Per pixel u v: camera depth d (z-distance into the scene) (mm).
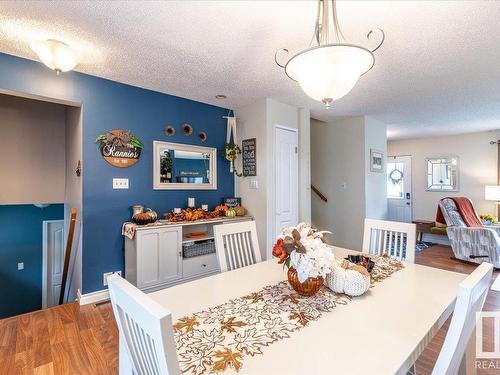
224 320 1087
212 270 3234
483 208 5609
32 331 2219
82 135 2730
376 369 799
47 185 3861
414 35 2014
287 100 3584
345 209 4746
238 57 2359
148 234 2740
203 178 3654
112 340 2100
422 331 995
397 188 6785
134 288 757
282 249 1294
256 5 1673
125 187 3002
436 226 5320
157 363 665
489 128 5305
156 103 3240
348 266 1380
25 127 3719
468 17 1795
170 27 1916
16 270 3932
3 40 2105
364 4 1650
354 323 1056
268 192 3508
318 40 1384
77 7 1703
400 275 1576
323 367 809
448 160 6043
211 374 787
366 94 3340
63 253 4133
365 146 4484
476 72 2691
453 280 1497
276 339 957
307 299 1271
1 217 3836
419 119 4648
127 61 2447
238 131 3895
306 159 3998
